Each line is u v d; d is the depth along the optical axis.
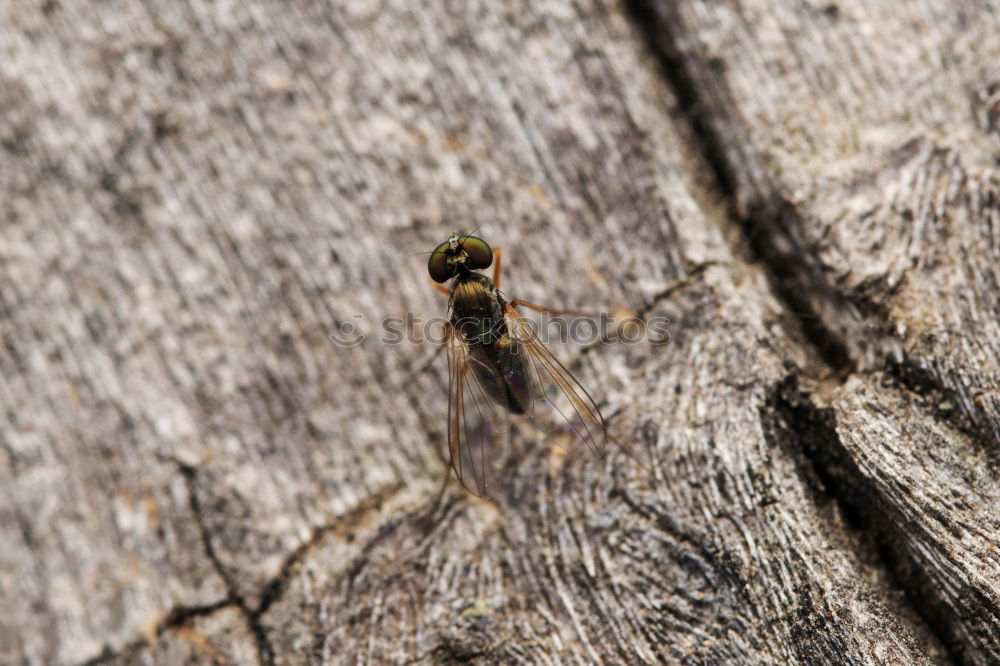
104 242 0.14
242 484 0.13
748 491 0.13
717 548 0.13
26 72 0.14
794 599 0.13
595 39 0.14
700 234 0.14
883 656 0.13
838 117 0.13
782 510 0.13
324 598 0.13
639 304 0.13
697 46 0.14
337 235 0.14
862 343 0.13
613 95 0.14
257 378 0.14
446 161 0.14
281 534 0.13
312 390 0.14
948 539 0.13
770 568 0.13
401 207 0.14
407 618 0.13
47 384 0.14
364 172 0.14
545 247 0.14
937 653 0.13
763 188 0.13
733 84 0.14
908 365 0.13
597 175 0.14
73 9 0.14
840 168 0.13
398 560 0.13
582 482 0.13
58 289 0.14
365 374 0.14
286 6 0.14
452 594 0.13
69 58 0.14
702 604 0.13
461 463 0.13
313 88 0.14
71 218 0.14
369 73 0.14
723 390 0.13
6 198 0.14
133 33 0.14
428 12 0.14
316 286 0.14
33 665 0.13
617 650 0.13
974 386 0.13
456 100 0.14
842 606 0.13
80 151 0.14
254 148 0.14
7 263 0.14
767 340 0.13
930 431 0.13
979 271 0.13
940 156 0.13
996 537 0.13
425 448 0.14
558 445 0.13
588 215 0.14
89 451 0.14
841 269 0.13
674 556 0.13
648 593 0.13
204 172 0.14
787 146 0.13
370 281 0.14
